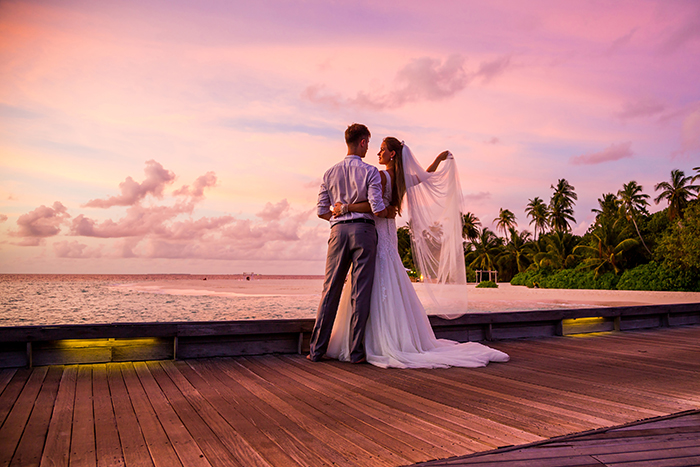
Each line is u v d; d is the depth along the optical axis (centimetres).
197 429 181
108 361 326
